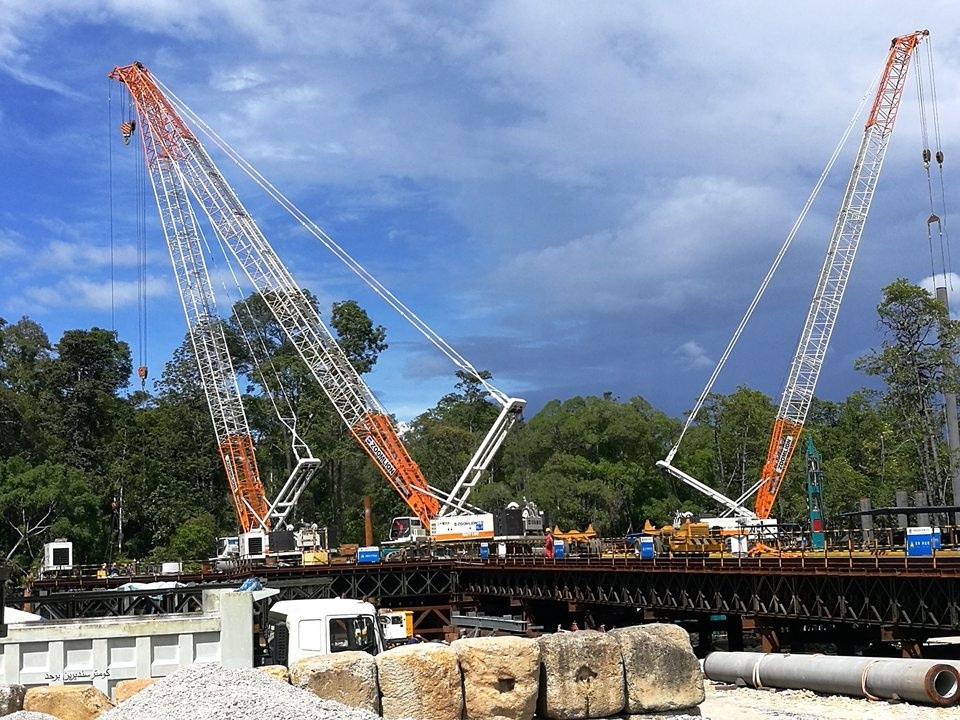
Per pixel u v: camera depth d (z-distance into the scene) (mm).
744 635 60750
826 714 30547
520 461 153125
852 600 48219
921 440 95625
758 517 112875
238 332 163875
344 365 113375
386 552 98438
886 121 117750
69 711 18188
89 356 154375
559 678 18875
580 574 73688
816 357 119438
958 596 41844
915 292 91750
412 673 18031
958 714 30000
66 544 93375
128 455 145875
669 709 19469
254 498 120562
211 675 17125
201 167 116938
